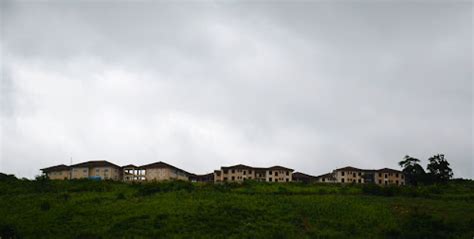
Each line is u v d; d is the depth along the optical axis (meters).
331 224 67.00
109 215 70.00
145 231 63.00
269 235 61.88
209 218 67.50
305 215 71.12
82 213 71.25
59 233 63.06
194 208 72.00
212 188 93.38
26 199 83.19
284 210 72.81
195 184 100.81
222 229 64.19
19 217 70.62
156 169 158.00
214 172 163.25
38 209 74.56
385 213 71.69
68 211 72.12
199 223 65.75
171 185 94.06
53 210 73.19
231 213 70.12
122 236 61.56
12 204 79.44
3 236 61.41
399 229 63.97
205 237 60.59
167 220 66.75
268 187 98.69
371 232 64.06
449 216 70.00
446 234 62.19
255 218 68.81
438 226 64.94
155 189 89.75
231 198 80.25
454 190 100.06
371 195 90.94
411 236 61.25
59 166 159.38
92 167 154.25
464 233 62.34
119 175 159.88
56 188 96.44
